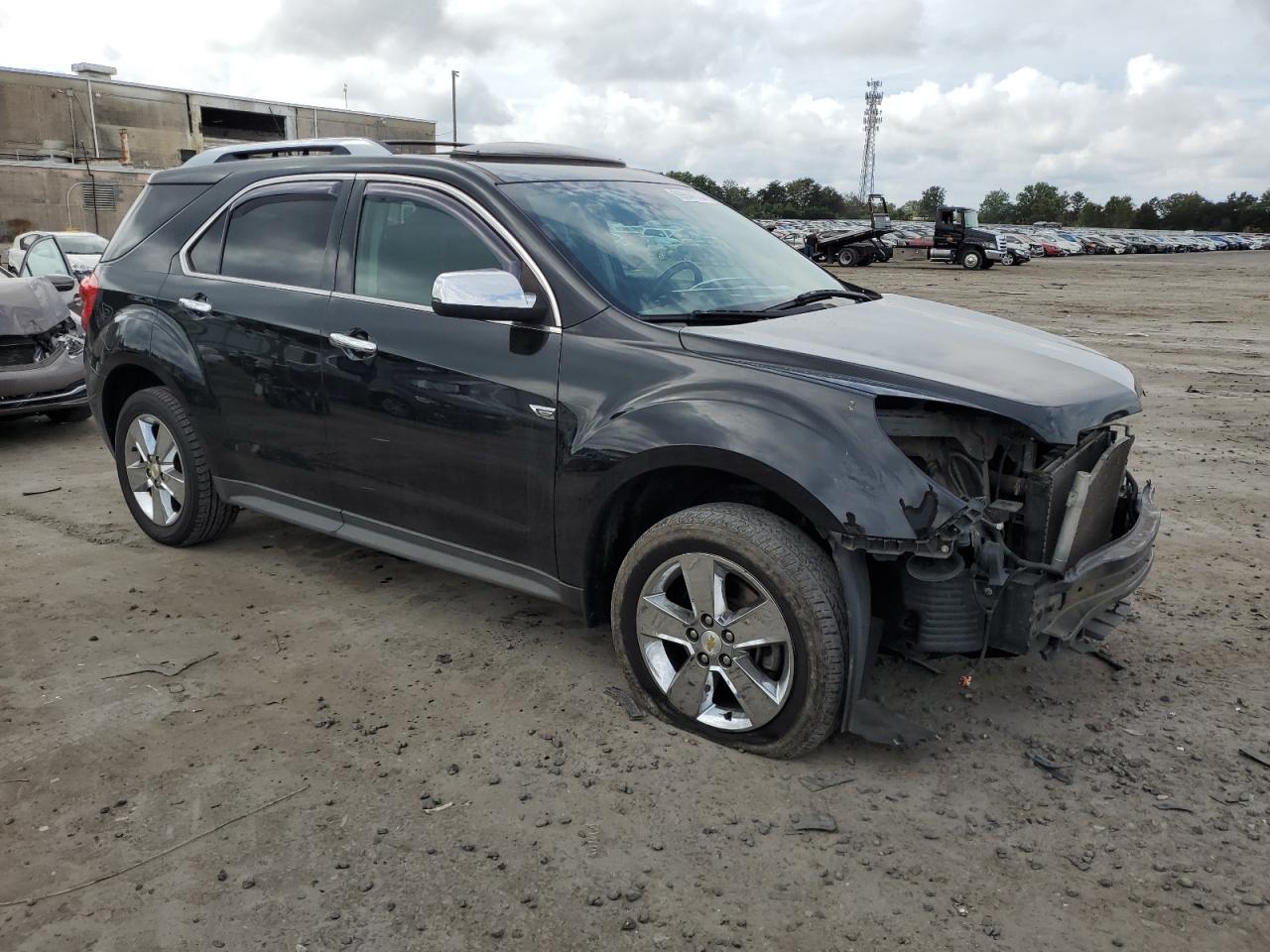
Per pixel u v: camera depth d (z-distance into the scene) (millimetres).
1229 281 29062
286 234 4270
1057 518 2996
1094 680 3639
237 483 4562
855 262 37906
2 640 3936
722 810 2838
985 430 3000
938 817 2818
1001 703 3463
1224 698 3512
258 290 4281
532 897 2486
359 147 4484
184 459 4723
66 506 5781
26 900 2477
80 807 2848
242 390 4340
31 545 5059
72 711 3379
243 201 4477
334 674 3660
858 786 2957
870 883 2549
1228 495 6070
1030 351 3467
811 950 2318
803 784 2963
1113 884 2545
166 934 2363
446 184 3756
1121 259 51594
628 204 3979
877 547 2783
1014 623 2883
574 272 3424
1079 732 3277
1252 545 5125
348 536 4121
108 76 55969
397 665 3732
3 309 7227
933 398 2879
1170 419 8391
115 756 3109
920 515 2752
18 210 43500
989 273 34344
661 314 3400
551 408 3338
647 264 3648
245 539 5152
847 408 2867
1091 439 3162
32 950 2312
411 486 3818
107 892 2508
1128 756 3137
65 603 4305
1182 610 4281
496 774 3006
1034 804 2881
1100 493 3176
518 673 3664
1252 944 2336
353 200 4031
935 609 2949
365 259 3953
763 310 3596
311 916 2422
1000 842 2709
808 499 2812
